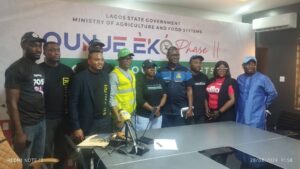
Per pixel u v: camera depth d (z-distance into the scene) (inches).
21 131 86.3
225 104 129.6
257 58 190.5
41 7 118.1
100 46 111.0
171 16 149.0
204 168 63.6
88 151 75.0
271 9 179.0
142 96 120.9
